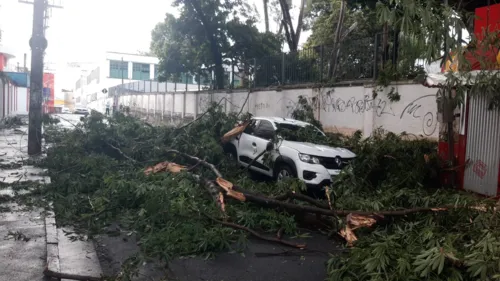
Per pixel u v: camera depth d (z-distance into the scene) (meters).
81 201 7.83
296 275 5.39
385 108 12.96
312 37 27.03
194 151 10.34
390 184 8.39
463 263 4.10
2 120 27.41
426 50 5.42
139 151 11.03
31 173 10.61
